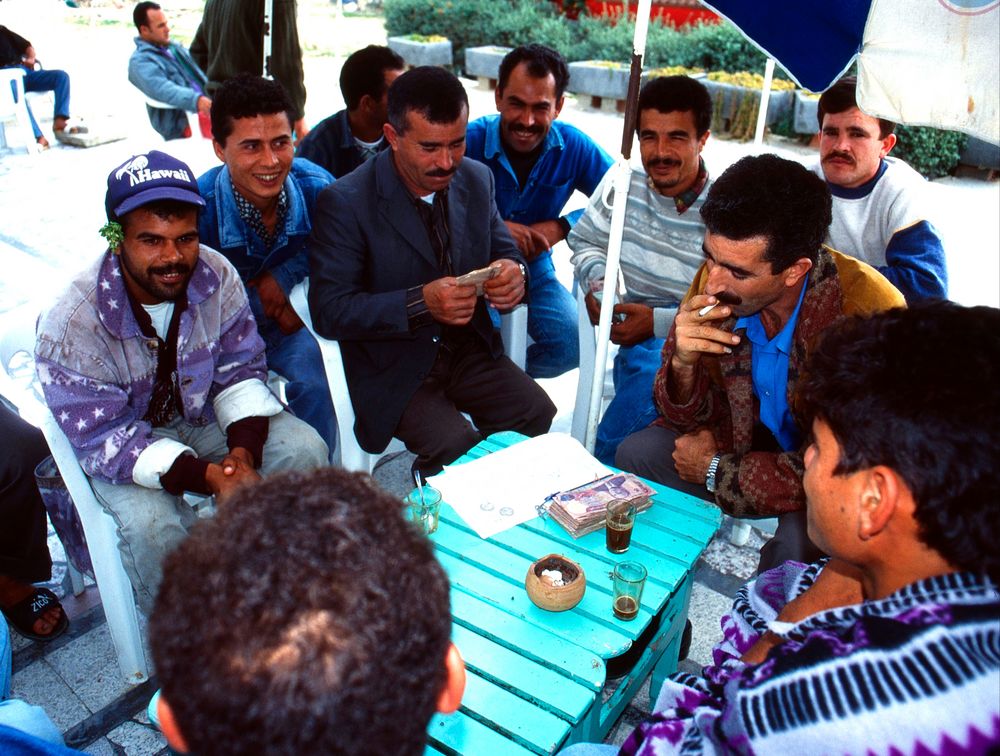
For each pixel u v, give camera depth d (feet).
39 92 26.32
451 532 6.54
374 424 9.07
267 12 13.10
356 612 1.98
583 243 10.75
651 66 35.58
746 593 5.04
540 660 5.29
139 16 23.29
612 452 9.59
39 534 7.66
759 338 6.95
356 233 8.96
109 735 6.94
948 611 2.78
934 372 2.89
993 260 18.28
